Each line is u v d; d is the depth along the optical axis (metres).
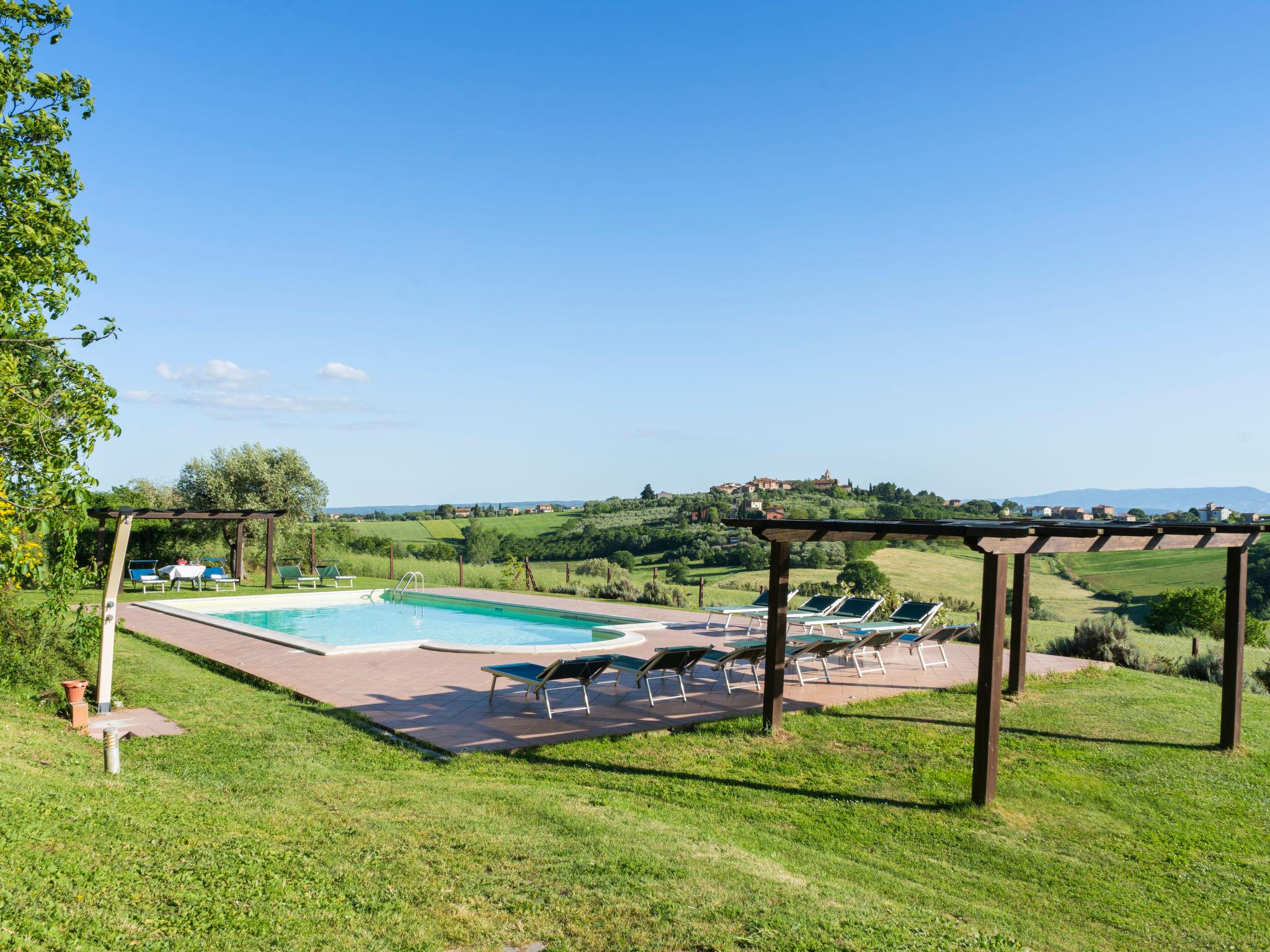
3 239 7.68
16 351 7.81
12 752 5.54
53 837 3.88
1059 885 4.92
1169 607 20.48
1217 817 6.08
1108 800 6.33
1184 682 10.87
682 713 8.37
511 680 9.88
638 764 6.79
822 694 9.28
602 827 4.99
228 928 3.27
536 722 7.92
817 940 3.64
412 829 4.76
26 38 8.30
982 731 6.12
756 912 3.91
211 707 8.26
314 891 3.75
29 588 18.12
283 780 5.86
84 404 7.86
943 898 4.57
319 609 20.56
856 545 46.22
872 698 9.11
